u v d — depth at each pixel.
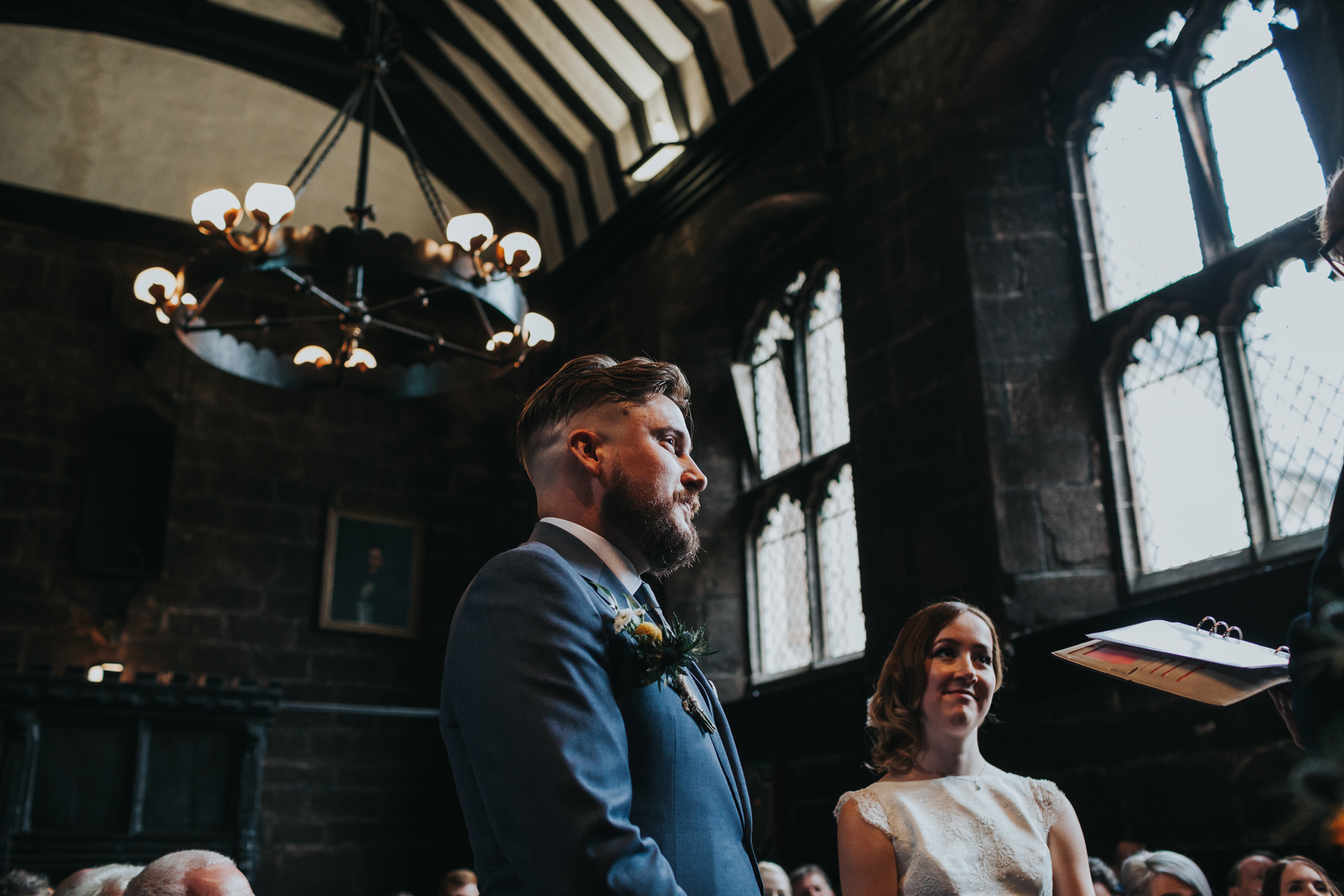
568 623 1.62
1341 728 1.25
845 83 10.32
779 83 10.77
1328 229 1.77
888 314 9.38
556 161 13.80
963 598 8.16
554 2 11.98
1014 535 8.03
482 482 14.19
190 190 13.21
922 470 8.76
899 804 2.52
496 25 12.49
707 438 11.99
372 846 12.25
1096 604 7.89
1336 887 4.30
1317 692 1.31
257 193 6.75
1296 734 1.96
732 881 1.62
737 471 11.97
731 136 11.33
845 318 9.84
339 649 12.84
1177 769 6.75
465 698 1.60
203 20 12.59
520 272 7.38
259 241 6.89
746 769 10.32
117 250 12.87
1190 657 2.04
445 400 14.30
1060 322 8.61
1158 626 2.20
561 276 13.90
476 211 14.37
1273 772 6.24
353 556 13.16
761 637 11.32
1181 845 6.63
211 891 2.54
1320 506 6.91
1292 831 1.20
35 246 12.47
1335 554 1.40
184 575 12.23
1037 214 8.88
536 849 1.44
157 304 7.45
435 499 13.91
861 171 9.97
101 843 10.03
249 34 12.80
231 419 12.98
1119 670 2.08
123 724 10.52
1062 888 2.49
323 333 13.29
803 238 11.39
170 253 13.10
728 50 11.27
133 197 12.97
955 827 2.47
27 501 11.76
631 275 12.98
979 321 8.59
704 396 12.16
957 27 9.21
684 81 11.88
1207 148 8.00
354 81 13.38
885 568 8.88
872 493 9.16
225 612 12.34
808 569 10.75
